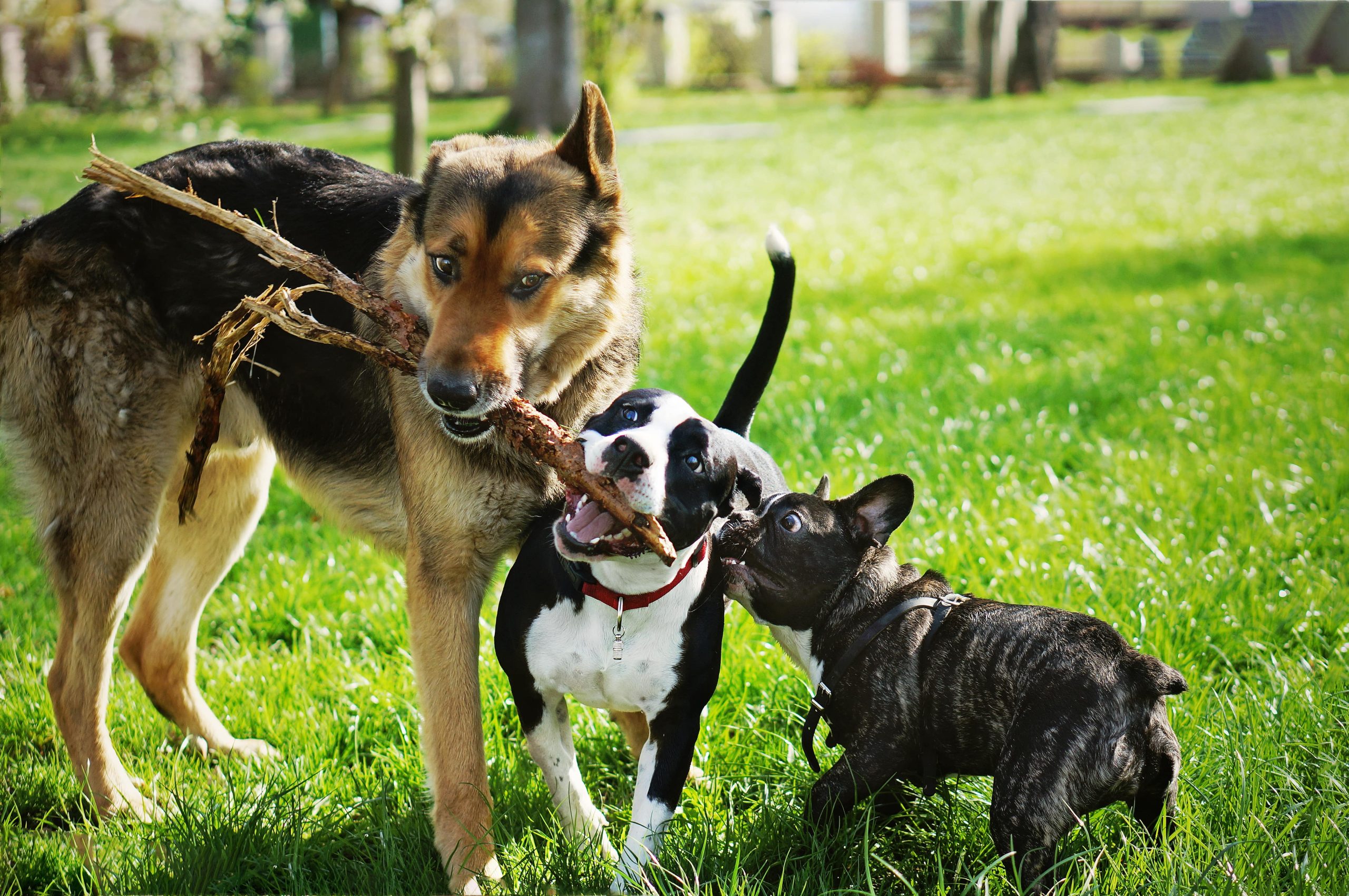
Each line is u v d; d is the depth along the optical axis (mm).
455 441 3326
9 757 3793
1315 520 5023
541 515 3467
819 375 7590
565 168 3330
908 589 3371
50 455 3682
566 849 3141
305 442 3748
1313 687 3664
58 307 3605
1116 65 43625
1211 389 6934
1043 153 22062
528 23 23234
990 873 2965
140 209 3650
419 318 3236
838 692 3326
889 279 11102
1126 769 2834
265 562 5164
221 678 4297
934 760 3203
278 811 3316
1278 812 3084
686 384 7195
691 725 3248
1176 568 4520
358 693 4129
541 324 3201
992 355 7934
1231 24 43625
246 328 3186
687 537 3125
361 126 25750
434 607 3400
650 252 12773
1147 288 10500
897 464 5785
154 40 25125
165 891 3078
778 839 3189
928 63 45312
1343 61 40594
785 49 41719
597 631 3184
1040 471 5746
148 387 3641
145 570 4012
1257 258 11672
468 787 3234
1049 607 3178
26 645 4484
